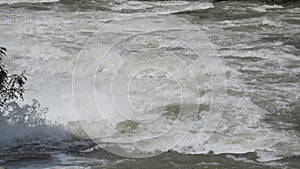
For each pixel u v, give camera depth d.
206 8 22.69
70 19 19.34
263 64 14.37
